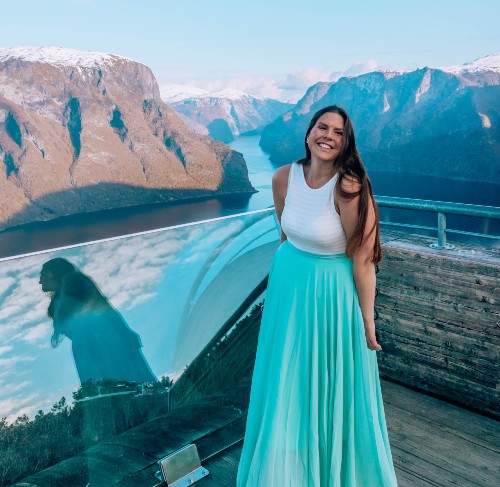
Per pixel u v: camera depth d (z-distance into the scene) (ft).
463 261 7.17
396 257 8.00
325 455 4.58
